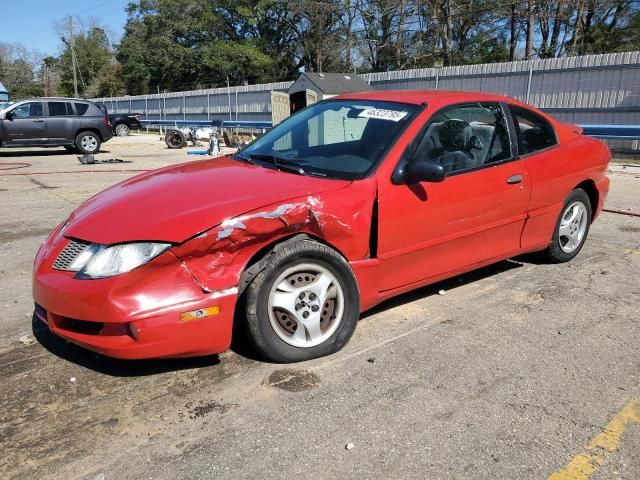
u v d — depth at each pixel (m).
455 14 34.06
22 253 5.59
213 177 3.56
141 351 2.80
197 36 54.06
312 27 43.88
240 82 50.62
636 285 4.66
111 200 3.36
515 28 35.34
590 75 15.84
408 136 3.64
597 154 5.12
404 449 2.53
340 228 3.26
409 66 37.44
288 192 3.20
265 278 3.04
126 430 2.65
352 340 3.59
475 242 4.08
